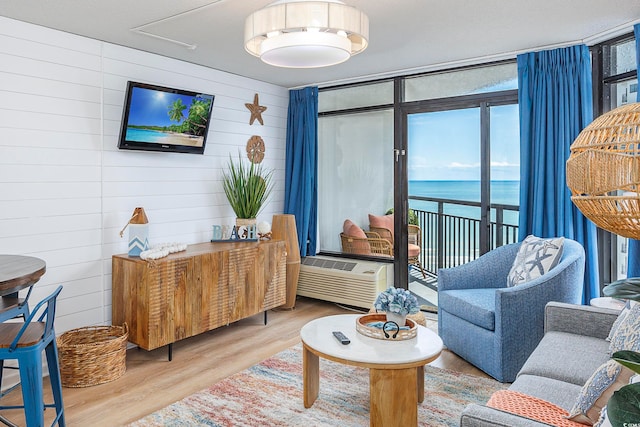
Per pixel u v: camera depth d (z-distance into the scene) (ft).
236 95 15.29
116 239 12.05
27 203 10.32
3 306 7.06
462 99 14.30
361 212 16.66
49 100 10.64
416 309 8.80
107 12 9.68
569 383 6.72
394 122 15.65
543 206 12.37
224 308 12.69
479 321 10.46
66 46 10.91
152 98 11.97
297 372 10.57
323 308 16.26
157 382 10.12
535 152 12.49
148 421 8.37
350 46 8.34
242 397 9.32
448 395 9.41
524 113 12.60
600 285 12.32
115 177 12.00
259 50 8.58
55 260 10.83
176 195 13.56
